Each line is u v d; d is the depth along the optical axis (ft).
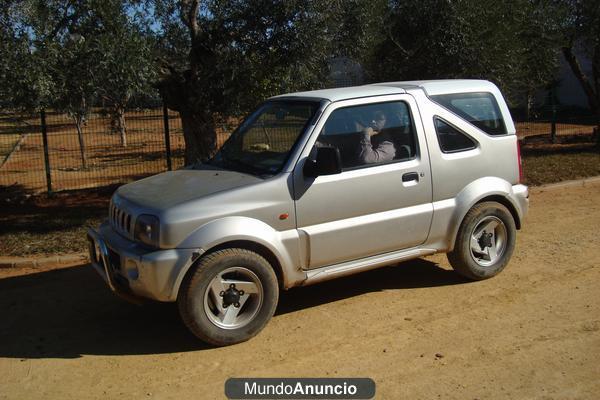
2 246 25.04
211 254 15.38
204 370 14.69
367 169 17.38
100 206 33.88
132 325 17.70
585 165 39.52
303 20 27.58
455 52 32.07
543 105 81.15
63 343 16.57
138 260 15.06
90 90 23.65
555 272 20.68
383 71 35.27
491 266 20.07
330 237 16.80
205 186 16.37
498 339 15.74
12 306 19.48
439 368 14.34
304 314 17.97
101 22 24.21
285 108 18.33
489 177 19.65
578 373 13.85
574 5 41.50
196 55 29.45
